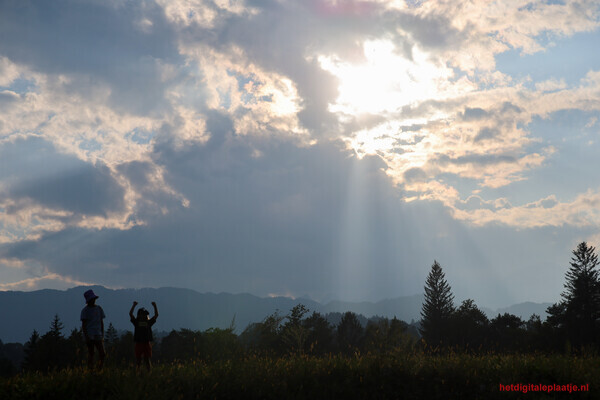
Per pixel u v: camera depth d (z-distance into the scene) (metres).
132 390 9.13
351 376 10.67
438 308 103.50
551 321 77.00
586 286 75.50
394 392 10.10
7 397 9.43
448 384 10.43
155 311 12.24
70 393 9.64
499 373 10.93
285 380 10.31
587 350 14.07
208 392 9.67
